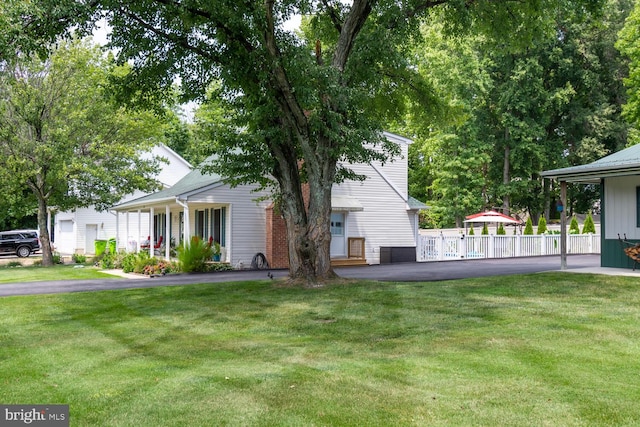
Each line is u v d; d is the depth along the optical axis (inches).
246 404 204.5
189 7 473.4
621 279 556.1
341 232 958.4
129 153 1068.5
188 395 215.5
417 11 603.8
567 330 331.6
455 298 459.8
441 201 1670.8
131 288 591.8
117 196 1109.1
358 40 565.3
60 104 1052.5
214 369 256.8
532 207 1913.1
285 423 185.3
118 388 226.4
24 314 436.8
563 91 1585.9
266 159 607.8
